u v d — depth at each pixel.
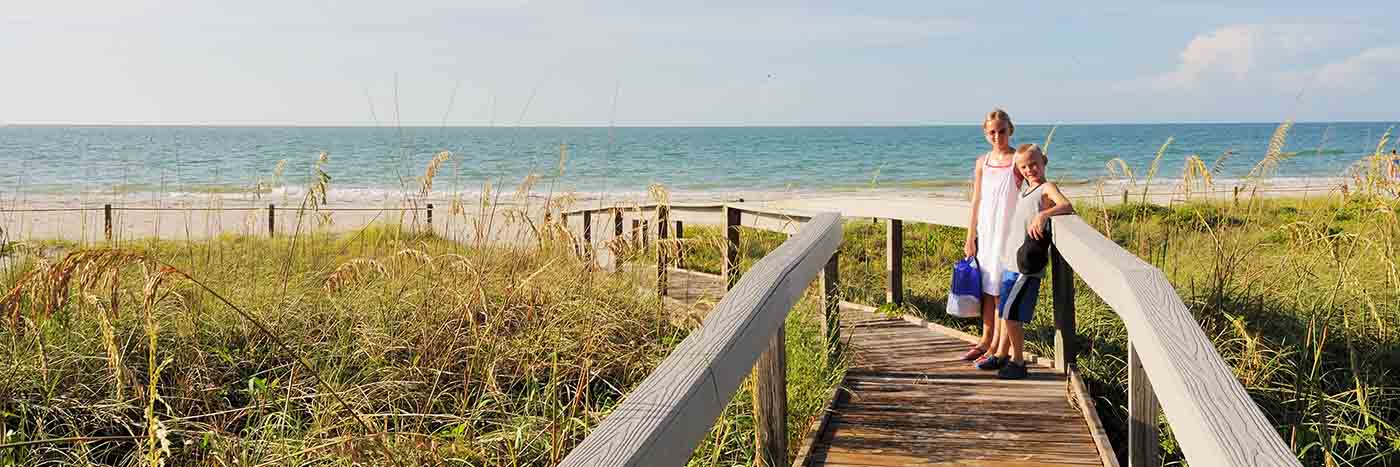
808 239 4.50
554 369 3.97
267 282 6.39
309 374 4.90
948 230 11.45
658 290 6.46
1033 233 5.02
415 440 3.94
